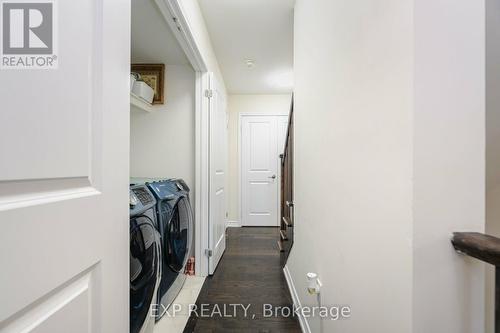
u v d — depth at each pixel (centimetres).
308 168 150
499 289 44
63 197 47
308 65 151
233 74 331
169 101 233
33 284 40
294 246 193
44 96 43
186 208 204
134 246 115
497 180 105
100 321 58
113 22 63
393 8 60
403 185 56
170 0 136
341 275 95
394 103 60
